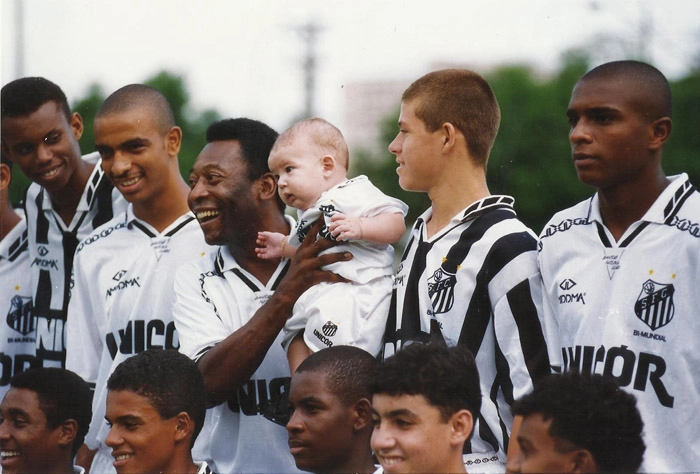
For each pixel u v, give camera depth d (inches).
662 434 147.2
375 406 137.1
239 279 184.2
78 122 224.2
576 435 128.2
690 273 149.4
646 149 152.6
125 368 159.2
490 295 156.9
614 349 150.4
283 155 176.6
